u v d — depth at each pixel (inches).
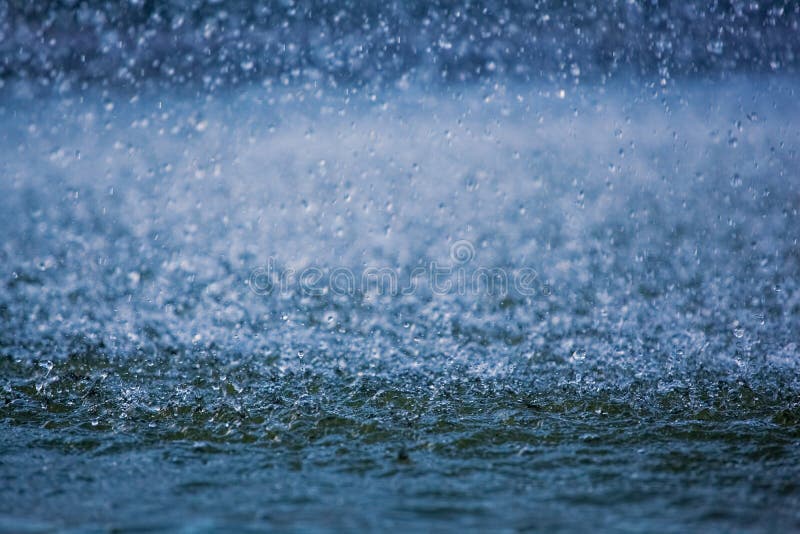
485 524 191.3
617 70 774.5
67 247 557.6
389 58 765.9
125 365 336.5
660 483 218.5
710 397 295.3
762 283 469.1
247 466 232.1
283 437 256.4
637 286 472.1
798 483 218.4
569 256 544.1
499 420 271.0
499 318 413.7
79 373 325.1
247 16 708.7
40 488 214.4
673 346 360.5
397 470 228.4
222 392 303.0
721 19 747.4
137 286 473.7
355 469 229.5
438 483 218.8
